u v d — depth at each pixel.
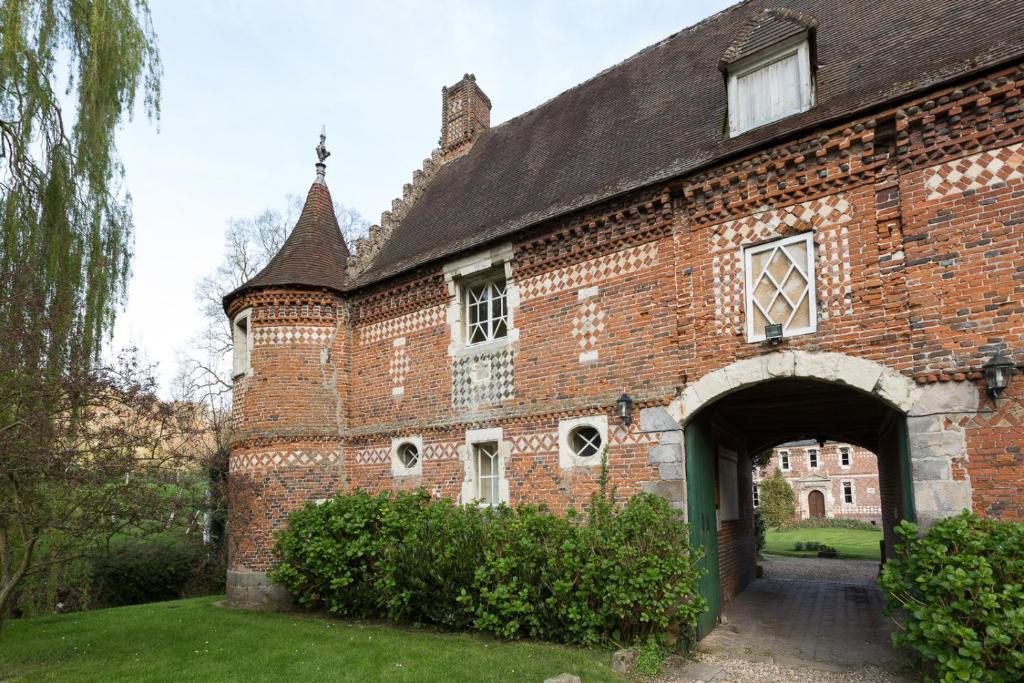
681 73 12.07
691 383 8.38
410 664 7.35
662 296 8.84
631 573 7.61
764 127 8.48
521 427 10.12
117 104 12.73
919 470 6.66
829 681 6.90
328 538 10.54
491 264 10.92
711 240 8.48
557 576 8.11
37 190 11.34
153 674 7.42
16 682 7.19
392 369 12.41
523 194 11.88
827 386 8.85
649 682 6.79
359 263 13.77
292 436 12.50
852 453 44.38
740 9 12.59
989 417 6.36
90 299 11.70
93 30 12.18
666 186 8.83
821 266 7.56
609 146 11.34
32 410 7.67
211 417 22.53
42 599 14.03
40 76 11.59
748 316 8.04
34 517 7.76
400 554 9.58
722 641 8.64
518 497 9.97
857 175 7.42
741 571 13.70
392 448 12.07
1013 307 6.36
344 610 10.41
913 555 6.16
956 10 8.40
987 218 6.58
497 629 8.40
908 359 6.88
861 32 9.37
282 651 8.25
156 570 17.42
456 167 16.00
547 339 10.04
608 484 8.96
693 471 8.61
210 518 17.22
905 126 7.04
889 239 7.15
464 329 11.61
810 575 16.72
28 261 10.12
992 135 6.62
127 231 12.81
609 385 9.20
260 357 12.91
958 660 5.59
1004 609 5.53
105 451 7.93
